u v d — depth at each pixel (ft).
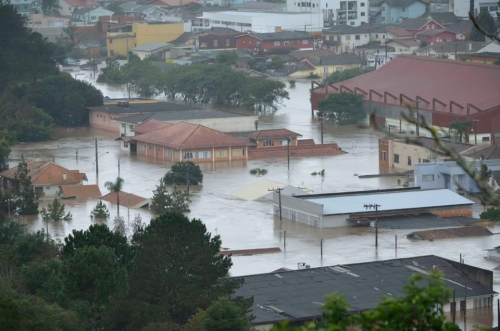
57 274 153.58
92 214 244.42
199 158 326.44
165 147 330.34
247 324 133.49
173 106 404.77
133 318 137.28
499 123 354.95
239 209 253.24
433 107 369.09
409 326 46.93
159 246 144.77
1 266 166.61
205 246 146.72
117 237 157.17
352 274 173.17
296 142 345.10
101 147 357.00
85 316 140.36
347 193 246.88
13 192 254.47
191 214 247.70
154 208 249.34
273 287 165.99
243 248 213.87
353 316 47.50
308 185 284.61
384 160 313.53
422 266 178.29
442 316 47.39
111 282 141.08
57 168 279.28
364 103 395.34
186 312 141.69
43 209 245.45
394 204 240.94
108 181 292.61
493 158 287.28
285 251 210.79
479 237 222.07
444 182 271.90
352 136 369.71
